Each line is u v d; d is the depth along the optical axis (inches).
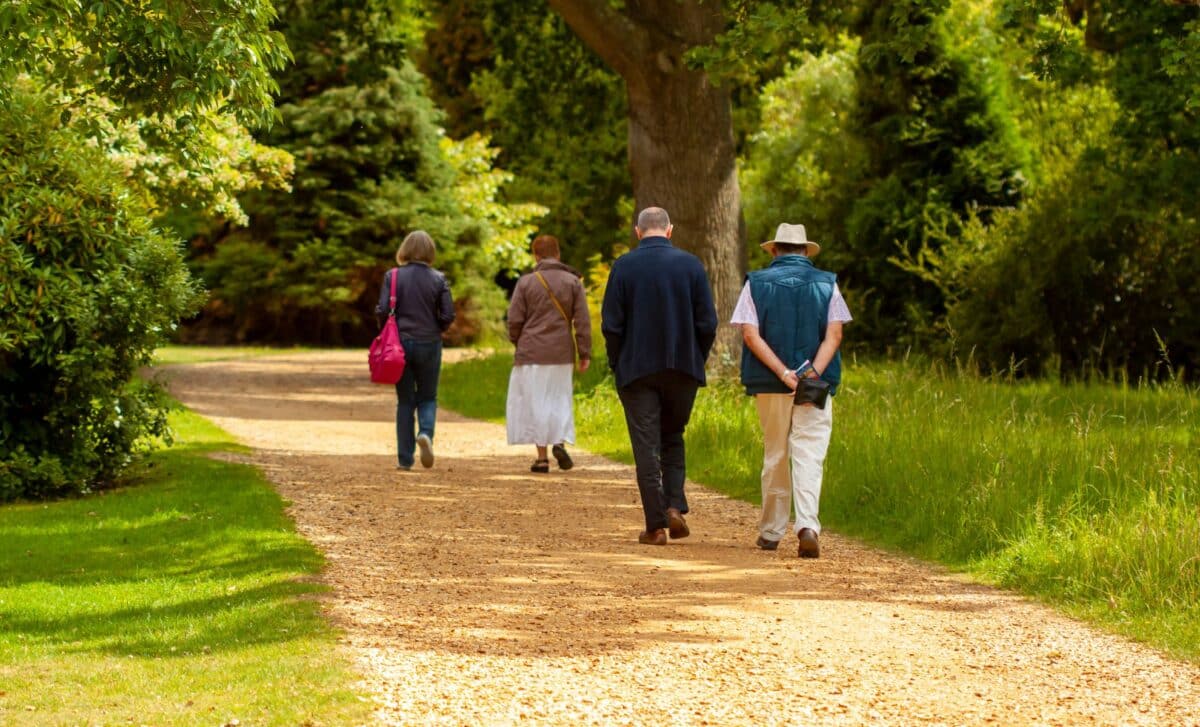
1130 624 334.3
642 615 336.5
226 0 406.9
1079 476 471.2
